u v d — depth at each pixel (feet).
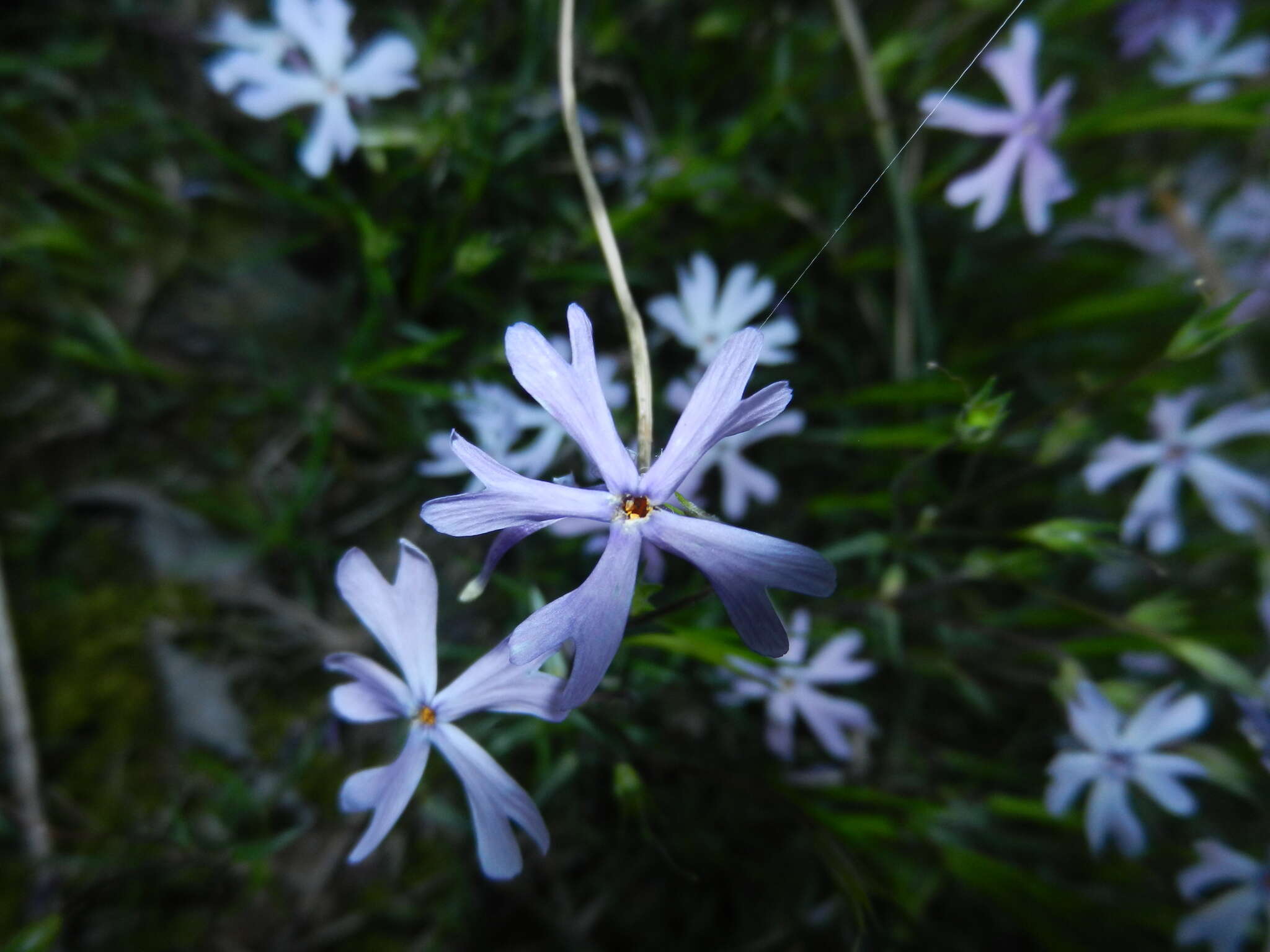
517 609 0.35
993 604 0.43
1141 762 0.32
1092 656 0.40
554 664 0.23
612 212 0.40
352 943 0.35
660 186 0.38
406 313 0.39
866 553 0.39
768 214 0.42
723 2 0.45
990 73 0.45
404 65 0.33
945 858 0.34
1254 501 0.42
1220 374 0.44
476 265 0.33
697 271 0.34
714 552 0.20
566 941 0.36
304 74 0.32
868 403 0.39
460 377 0.38
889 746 0.40
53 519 0.36
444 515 0.19
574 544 0.35
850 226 0.43
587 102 0.44
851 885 0.29
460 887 0.34
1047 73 0.48
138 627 0.36
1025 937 0.39
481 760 0.22
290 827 0.35
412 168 0.36
